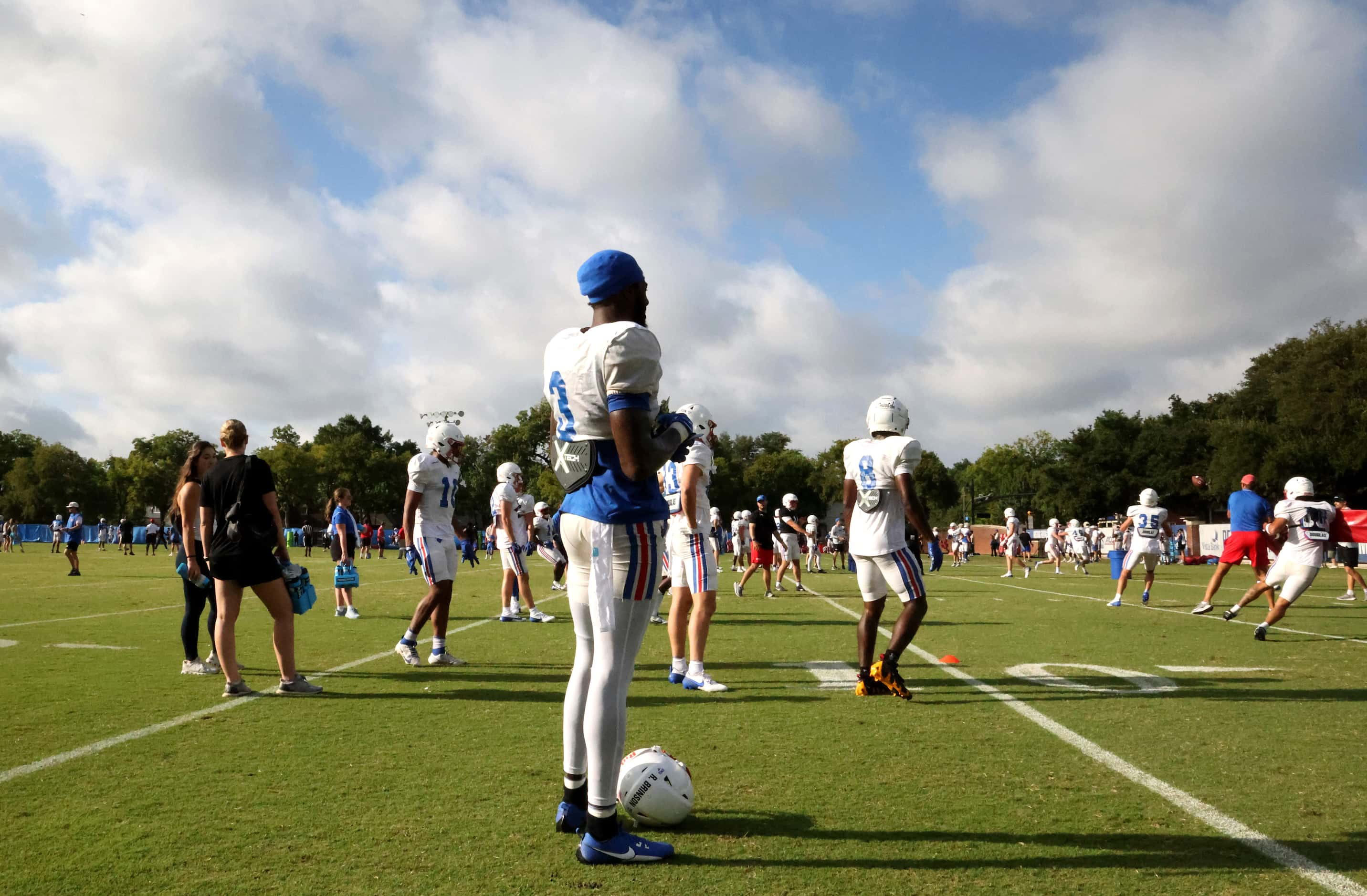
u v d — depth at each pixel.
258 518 6.45
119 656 8.41
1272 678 7.25
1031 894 2.97
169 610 13.11
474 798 4.00
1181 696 6.48
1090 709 5.99
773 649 9.20
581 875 3.12
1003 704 6.19
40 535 85.81
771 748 4.93
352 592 18.12
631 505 3.34
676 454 3.40
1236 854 3.32
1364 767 4.52
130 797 4.01
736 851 3.37
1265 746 4.96
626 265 3.38
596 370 3.27
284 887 3.01
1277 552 12.20
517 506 12.26
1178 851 3.35
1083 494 73.75
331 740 5.11
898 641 6.44
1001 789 4.14
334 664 8.14
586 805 3.59
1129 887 3.02
